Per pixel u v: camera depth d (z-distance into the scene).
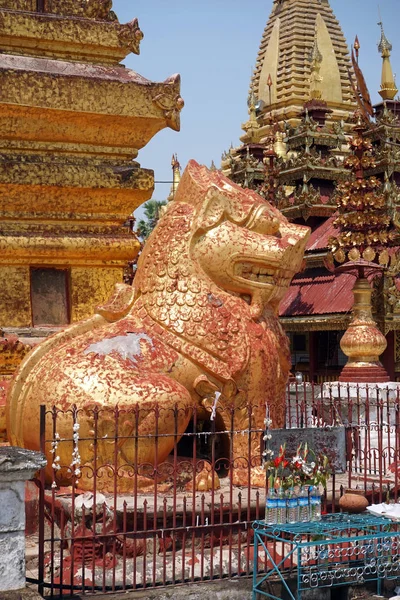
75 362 8.16
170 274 8.79
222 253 8.69
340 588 7.54
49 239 9.91
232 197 8.95
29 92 9.61
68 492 7.92
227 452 8.91
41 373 8.31
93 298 10.31
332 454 8.38
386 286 18.27
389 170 21.19
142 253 9.33
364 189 15.12
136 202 10.43
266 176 21.19
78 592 6.71
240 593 7.08
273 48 38.28
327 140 23.19
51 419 8.05
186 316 8.59
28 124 9.79
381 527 7.76
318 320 19.47
